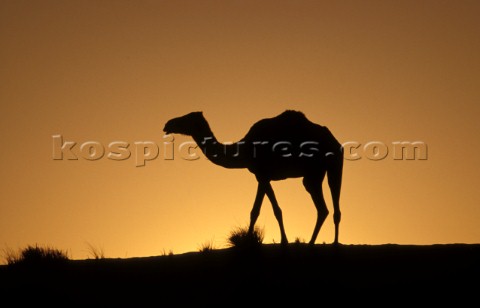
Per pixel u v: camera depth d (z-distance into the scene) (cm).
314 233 7919
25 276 7231
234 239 7562
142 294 6688
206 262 7412
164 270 7269
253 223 7806
